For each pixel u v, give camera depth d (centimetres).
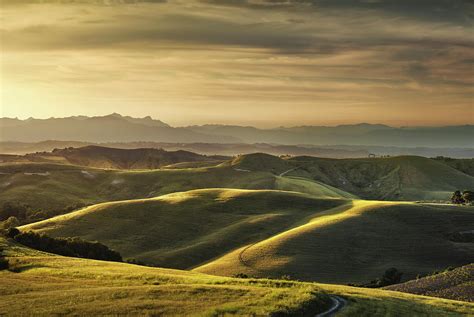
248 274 11081
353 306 4312
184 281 5231
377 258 12294
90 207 18650
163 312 3662
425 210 15512
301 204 18688
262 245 13188
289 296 4178
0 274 5728
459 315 4759
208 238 15175
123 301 4016
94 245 10612
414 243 13125
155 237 15688
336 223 14400
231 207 18325
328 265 11762
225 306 3766
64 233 15862
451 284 7756
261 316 3516
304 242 13050
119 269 6266
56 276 5538
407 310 4616
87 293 4369
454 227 14138
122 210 17850
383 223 14538
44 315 3641
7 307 3909
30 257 7169
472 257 12081
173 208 18150
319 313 3950
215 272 11394
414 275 10988
